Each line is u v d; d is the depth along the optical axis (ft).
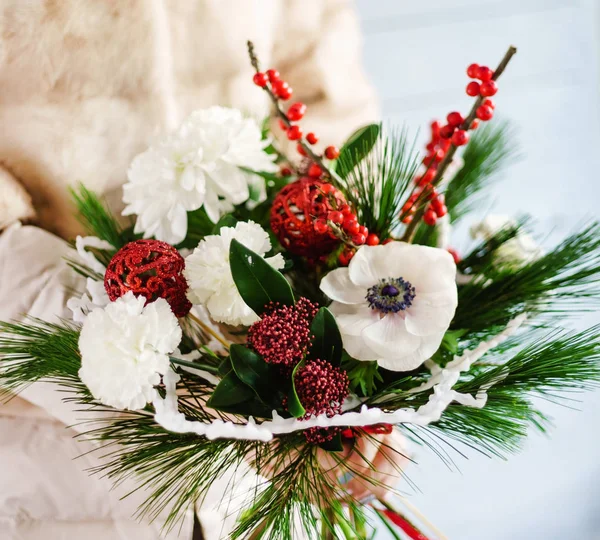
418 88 4.65
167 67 2.38
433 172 2.04
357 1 4.42
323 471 1.91
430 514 4.47
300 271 2.10
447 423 1.90
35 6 2.17
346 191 2.00
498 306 2.08
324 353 1.83
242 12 2.47
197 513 2.31
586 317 4.29
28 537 2.32
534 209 5.00
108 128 2.36
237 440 1.86
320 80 2.72
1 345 2.04
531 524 4.56
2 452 2.30
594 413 4.74
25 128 2.29
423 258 1.86
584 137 5.05
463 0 4.60
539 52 4.86
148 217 1.97
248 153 2.01
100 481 2.29
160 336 1.76
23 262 2.25
